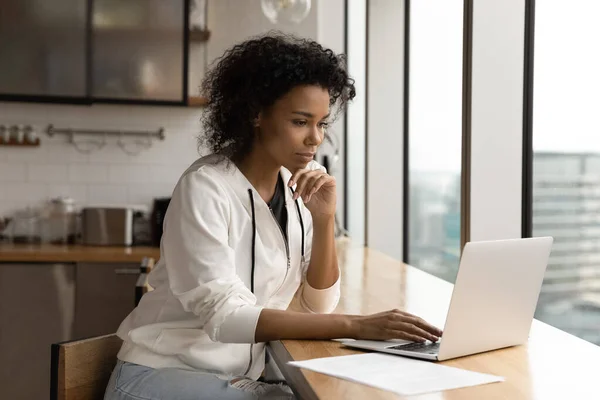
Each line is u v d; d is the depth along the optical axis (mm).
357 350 1729
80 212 5270
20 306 4633
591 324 2562
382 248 4762
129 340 1883
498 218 2936
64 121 5289
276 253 1975
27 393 4648
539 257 1777
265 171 1979
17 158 5246
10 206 5246
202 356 1854
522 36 2914
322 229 2100
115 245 4961
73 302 4652
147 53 5000
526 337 1827
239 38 5371
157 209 5012
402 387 1397
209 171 1889
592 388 1430
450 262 3865
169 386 1766
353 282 3117
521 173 2938
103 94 4980
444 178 3916
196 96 5277
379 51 4707
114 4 4965
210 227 1812
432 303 2600
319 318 1798
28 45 4902
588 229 2547
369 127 4719
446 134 3865
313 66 1849
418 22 4391
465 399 1343
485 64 2920
